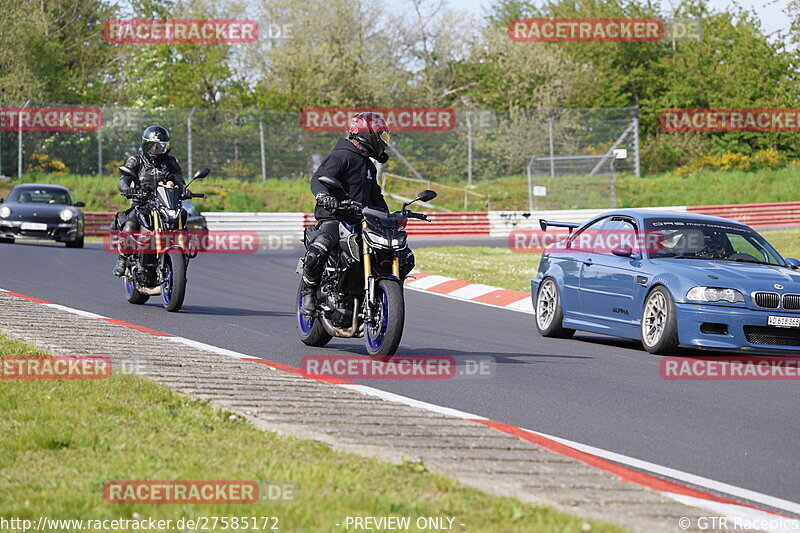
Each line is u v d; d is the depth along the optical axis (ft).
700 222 117.08
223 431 55.47
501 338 117.08
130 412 59.21
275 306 140.67
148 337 93.50
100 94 522.06
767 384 89.61
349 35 573.74
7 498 42.45
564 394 79.56
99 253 222.07
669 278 104.78
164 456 49.60
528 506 43.11
